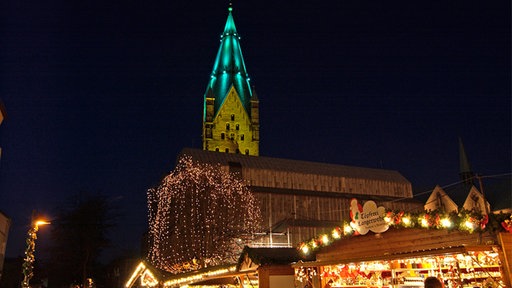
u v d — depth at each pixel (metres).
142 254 79.38
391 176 96.12
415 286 12.76
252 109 112.31
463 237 11.09
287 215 73.19
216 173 72.00
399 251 13.09
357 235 14.84
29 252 19.53
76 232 53.25
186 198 67.19
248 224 67.75
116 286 71.44
